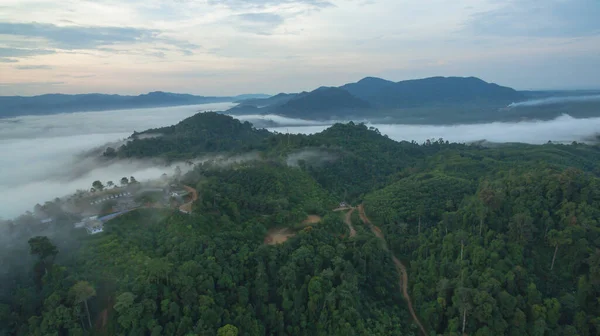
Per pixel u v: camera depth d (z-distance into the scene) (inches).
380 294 3671.3
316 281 3336.6
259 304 3287.4
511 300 2952.8
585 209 3393.2
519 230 3484.3
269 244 3951.8
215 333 2854.3
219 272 3275.1
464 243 3720.5
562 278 3203.7
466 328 3046.3
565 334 2775.6
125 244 3565.5
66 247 3501.5
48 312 2741.1
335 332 3090.6
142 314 2800.2
